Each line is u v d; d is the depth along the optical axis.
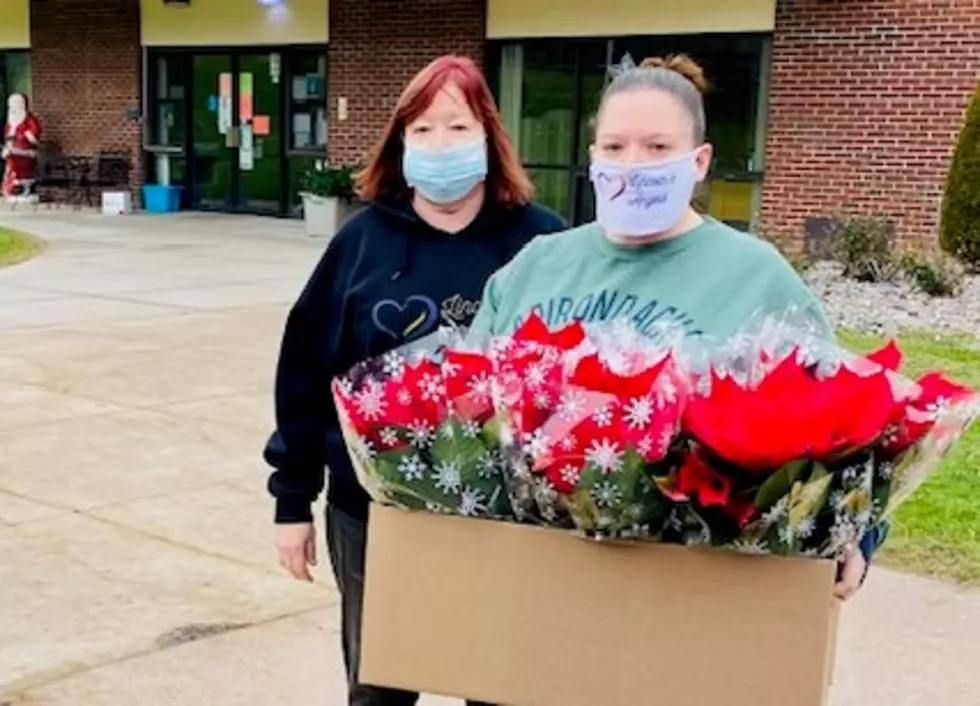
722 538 1.83
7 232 17.06
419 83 2.59
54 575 4.61
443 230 2.63
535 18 16.53
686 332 2.13
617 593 1.89
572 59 16.38
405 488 1.99
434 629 2.00
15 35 22.91
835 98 14.03
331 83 18.86
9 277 12.91
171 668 3.87
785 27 14.29
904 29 13.48
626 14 15.68
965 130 11.79
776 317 2.04
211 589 4.52
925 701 3.75
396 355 2.17
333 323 2.68
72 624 4.18
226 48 20.42
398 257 2.62
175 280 12.95
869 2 13.66
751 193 14.99
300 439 2.72
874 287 11.28
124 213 20.64
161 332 9.80
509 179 2.64
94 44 21.78
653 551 1.87
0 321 10.18
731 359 1.90
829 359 1.89
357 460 2.04
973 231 11.81
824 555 1.85
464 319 2.58
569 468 1.82
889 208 13.79
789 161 14.45
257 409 7.28
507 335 2.19
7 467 5.99
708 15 14.97
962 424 1.88
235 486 5.78
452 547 1.98
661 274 2.24
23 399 7.40
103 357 8.76
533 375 1.89
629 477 1.80
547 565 1.92
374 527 2.03
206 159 21.14
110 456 6.23
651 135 2.19
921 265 11.30
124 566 4.73
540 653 1.94
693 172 2.22
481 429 1.95
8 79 23.39
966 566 4.83
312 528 2.79
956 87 13.23
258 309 11.09
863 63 13.80
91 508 5.41
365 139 18.53
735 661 1.86
